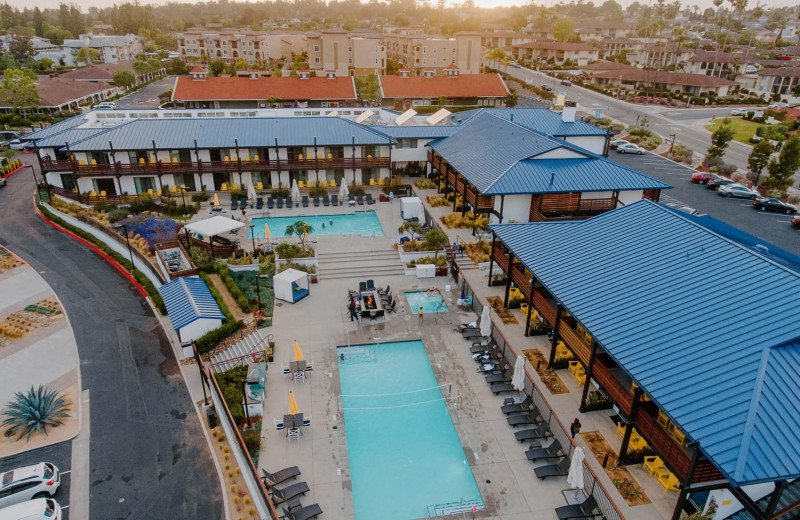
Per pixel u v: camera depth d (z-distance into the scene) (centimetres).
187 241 4256
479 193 4228
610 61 16238
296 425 2450
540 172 4197
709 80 11800
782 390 1655
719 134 6919
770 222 5125
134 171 5372
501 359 3019
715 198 5819
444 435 2566
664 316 2086
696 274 2247
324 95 9850
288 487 2164
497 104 10519
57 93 10369
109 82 13075
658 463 2192
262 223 4997
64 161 5575
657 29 19375
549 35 19650
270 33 18638
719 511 1930
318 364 3045
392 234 4675
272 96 9581
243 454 2273
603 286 2402
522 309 3416
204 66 16100
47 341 3391
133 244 4462
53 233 5078
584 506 2059
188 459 2497
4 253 4603
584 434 2417
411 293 3816
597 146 5741
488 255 4038
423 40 13400
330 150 5794
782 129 8225
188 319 3250
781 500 1883
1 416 2750
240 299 3612
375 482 2295
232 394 2673
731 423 1586
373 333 3338
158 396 2909
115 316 3688
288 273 3750
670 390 1756
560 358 2902
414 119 6675
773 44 18788
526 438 2445
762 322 1877
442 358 3086
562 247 2841
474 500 2200
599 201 4181
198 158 5391
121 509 2231
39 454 2509
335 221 5025
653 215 2803
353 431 2586
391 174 6028
